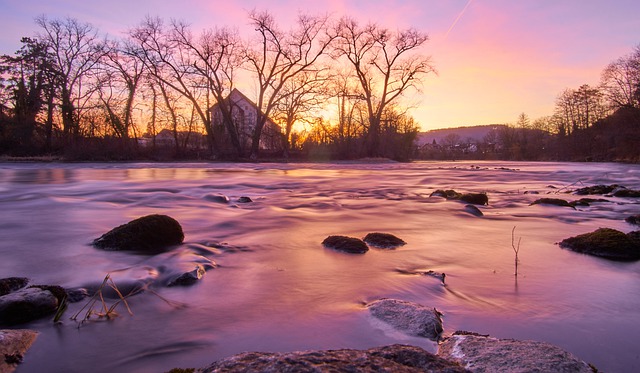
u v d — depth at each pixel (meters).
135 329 3.42
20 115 45.47
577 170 36.28
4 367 2.74
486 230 8.09
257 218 9.45
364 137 56.50
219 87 47.28
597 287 4.55
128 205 11.57
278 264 5.43
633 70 53.97
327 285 4.57
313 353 2.14
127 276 4.77
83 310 3.81
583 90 88.94
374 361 2.08
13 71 48.81
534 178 26.22
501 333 3.35
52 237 7.20
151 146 48.47
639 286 4.60
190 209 10.88
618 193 14.19
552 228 8.34
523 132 107.25
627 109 53.97
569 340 3.25
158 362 2.90
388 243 6.54
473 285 4.60
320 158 54.94
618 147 57.62
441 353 2.79
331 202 12.67
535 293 4.34
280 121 51.84
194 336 3.29
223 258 5.74
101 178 21.23
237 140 49.56
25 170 28.52
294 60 47.56
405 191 16.69
